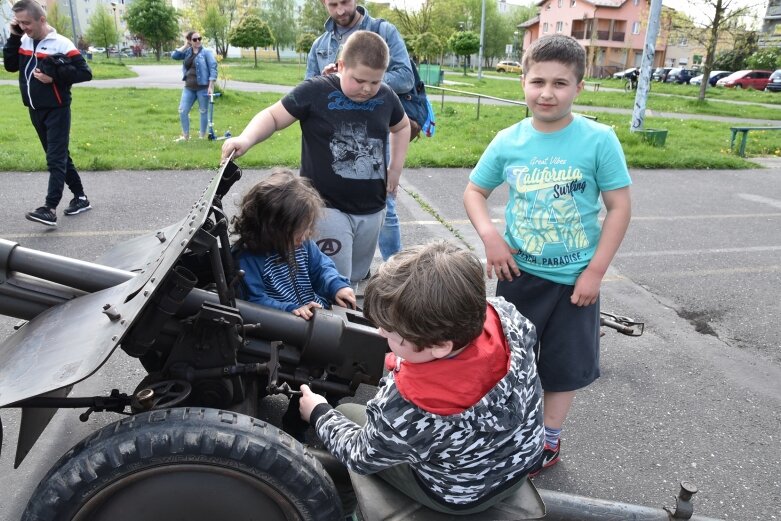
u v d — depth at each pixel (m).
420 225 6.20
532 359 1.63
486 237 2.47
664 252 5.77
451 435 1.52
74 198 6.06
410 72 4.21
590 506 2.11
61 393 2.21
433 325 1.38
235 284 2.28
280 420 2.89
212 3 58.28
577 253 2.40
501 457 1.60
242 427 1.65
